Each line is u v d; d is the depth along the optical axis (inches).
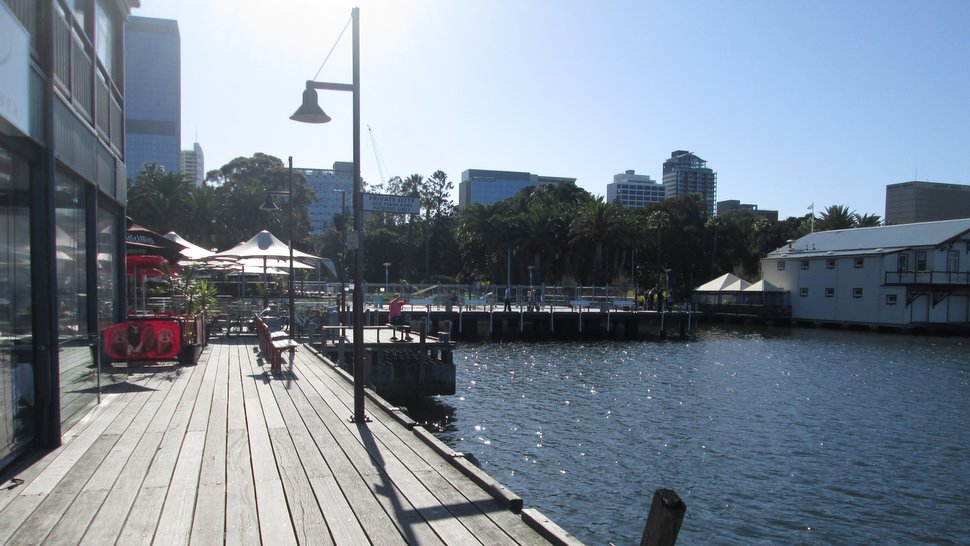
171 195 2097.7
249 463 277.4
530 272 2290.8
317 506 224.7
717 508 456.1
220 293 1574.8
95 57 412.5
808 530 421.4
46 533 197.9
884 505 465.1
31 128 267.3
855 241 2276.1
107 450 295.1
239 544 191.8
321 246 3277.6
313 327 820.0
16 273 268.2
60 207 331.9
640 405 805.2
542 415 740.7
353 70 377.4
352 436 328.2
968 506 464.4
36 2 283.7
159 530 201.9
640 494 481.1
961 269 2006.6
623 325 1941.4
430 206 3329.2
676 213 3021.7
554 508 451.8
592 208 2353.6
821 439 641.6
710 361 1254.9
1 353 252.8
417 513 218.4
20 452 278.5
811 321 2241.6
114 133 495.8
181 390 458.9
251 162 2920.8
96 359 399.2
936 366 1187.3
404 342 784.3
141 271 807.7
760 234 3034.0
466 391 890.7
